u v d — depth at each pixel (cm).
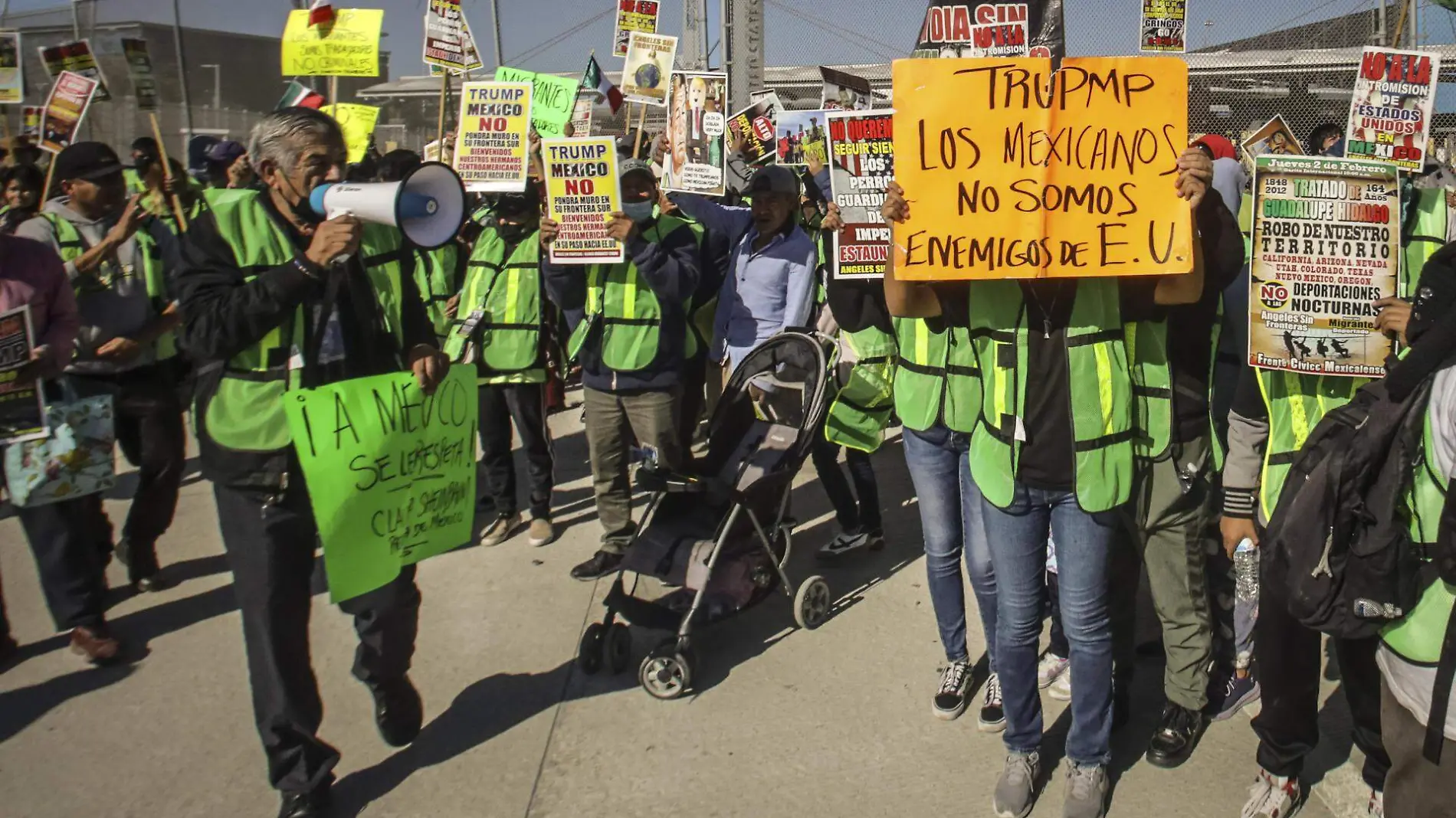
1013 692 310
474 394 329
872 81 993
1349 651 274
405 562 312
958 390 311
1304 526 228
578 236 467
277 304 269
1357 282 286
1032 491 286
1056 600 380
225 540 298
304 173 285
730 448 449
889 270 298
